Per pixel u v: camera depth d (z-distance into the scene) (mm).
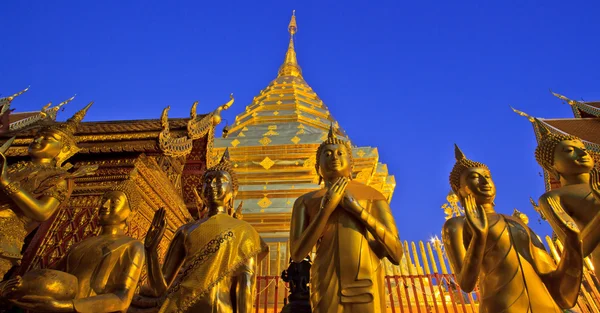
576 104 17688
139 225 7973
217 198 5441
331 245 4598
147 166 8328
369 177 17312
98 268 4973
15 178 5121
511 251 4730
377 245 4656
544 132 5906
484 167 5586
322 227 4551
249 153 18328
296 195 16703
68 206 7438
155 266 4762
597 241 4719
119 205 5703
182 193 10984
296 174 17609
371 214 4941
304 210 5090
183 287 4516
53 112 14000
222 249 4734
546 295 4520
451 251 5062
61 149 5914
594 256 4938
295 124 22844
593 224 4742
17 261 5047
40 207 4996
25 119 12773
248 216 15562
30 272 4250
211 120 10523
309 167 17578
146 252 4832
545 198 5188
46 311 4082
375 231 4543
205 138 10820
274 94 28219
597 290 7645
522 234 4891
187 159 11125
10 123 12523
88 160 8281
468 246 4879
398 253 4613
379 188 19781
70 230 7078
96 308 4418
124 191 5918
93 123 9711
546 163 5730
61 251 6762
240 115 25812
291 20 42406
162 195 8922
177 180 10344
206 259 4648
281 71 36656
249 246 4910
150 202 8492
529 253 4785
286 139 19125
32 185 5121
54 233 7027
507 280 4582
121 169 8008
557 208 5000
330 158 5324
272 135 20375
